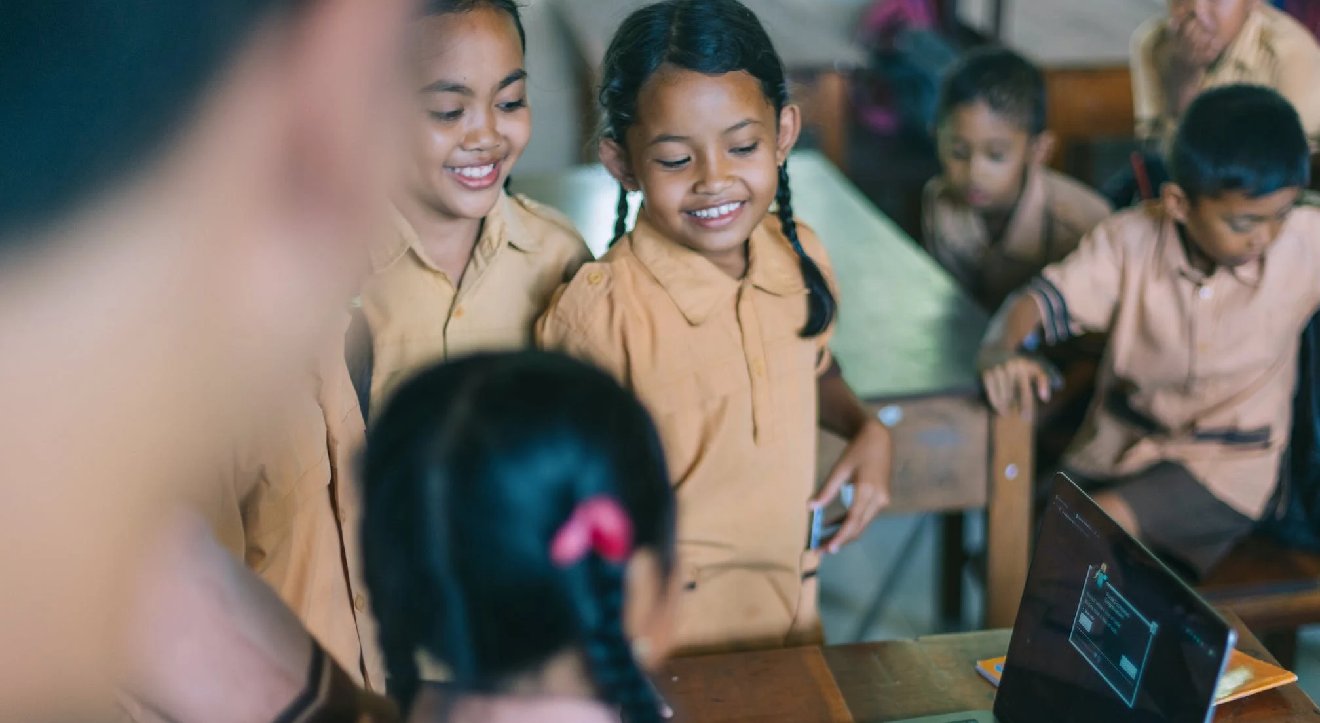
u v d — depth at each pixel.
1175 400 1.73
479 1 1.14
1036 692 0.99
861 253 2.03
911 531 2.64
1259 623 1.70
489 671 0.41
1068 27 5.14
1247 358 1.66
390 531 0.40
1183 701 0.82
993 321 1.75
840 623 2.35
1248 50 2.09
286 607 0.51
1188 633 0.82
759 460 1.31
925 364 1.67
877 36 3.67
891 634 2.31
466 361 0.41
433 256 1.25
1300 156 1.50
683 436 1.27
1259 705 1.09
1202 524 1.70
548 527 0.38
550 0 3.88
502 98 1.17
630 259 1.27
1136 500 1.70
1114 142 2.74
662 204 1.19
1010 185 2.15
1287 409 1.72
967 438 1.63
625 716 0.43
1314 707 1.08
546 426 0.38
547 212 1.44
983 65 2.13
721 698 1.15
